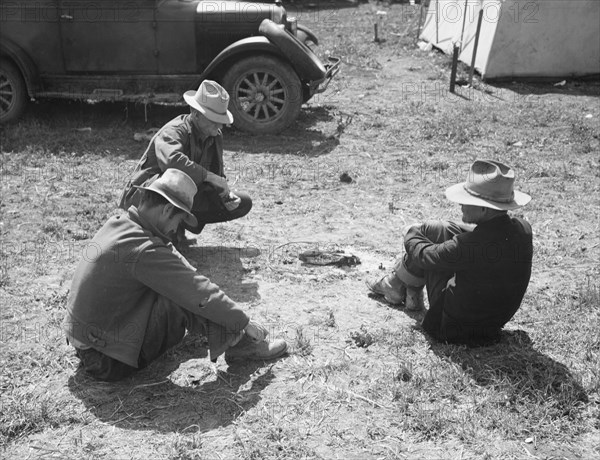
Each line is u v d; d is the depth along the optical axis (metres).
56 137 9.20
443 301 4.62
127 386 4.29
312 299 5.35
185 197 4.08
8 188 7.52
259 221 6.84
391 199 7.45
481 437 3.87
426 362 4.53
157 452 3.76
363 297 5.38
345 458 3.72
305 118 10.36
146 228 4.09
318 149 9.05
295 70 9.41
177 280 4.05
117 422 3.99
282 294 5.42
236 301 5.30
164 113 10.41
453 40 14.05
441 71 13.23
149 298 4.19
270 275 5.71
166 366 4.49
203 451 3.76
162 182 4.06
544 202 7.41
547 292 5.50
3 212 6.91
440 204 7.31
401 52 14.78
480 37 12.98
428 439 3.87
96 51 9.50
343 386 4.31
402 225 6.79
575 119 10.46
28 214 6.89
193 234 6.47
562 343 4.73
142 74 9.61
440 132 9.67
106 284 4.05
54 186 7.58
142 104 10.50
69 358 4.55
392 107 10.98
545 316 5.10
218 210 5.85
